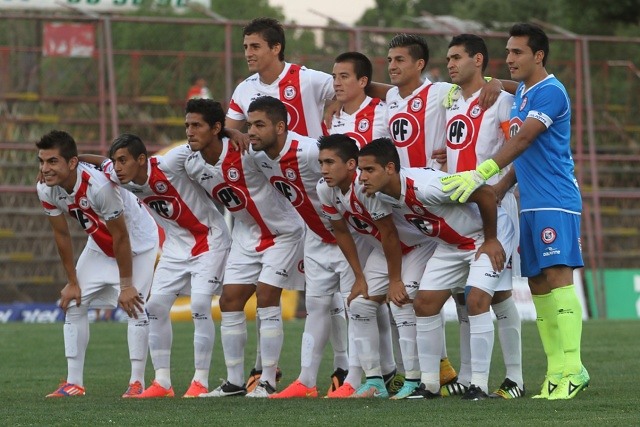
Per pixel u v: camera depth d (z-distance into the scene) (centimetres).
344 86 2347
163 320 2342
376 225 2133
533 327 4388
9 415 1922
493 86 2203
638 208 6256
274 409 1953
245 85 2497
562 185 2120
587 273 5503
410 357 2198
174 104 5881
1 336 4009
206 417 1842
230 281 2323
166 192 2311
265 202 2288
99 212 2328
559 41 6156
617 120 6353
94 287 2394
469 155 2206
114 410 1972
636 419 1745
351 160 2111
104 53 5516
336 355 2416
